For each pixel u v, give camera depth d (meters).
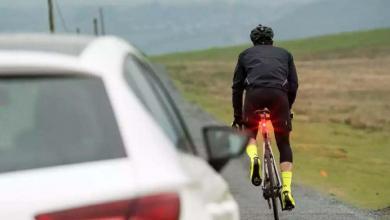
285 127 26.27
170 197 7.81
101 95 8.59
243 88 27.36
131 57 10.57
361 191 48.31
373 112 173.50
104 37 10.77
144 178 7.85
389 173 61.06
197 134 62.91
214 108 133.62
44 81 8.55
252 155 26.62
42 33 11.48
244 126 26.97
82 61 8.84
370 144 94.62
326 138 98.06
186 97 162.25
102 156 8.07
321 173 57.16
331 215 31.61
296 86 26.84
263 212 32.09
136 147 8.23
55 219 7.31
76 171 7.81
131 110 8.62
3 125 8.20
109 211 7.50
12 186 7.46
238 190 38.91
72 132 8.23
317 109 177.50
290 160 26.20
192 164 9.76
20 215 7.24
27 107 8.34
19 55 8.55
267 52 26.53
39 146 8.08
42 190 7.46
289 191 25.84
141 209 7.61
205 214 8.36
